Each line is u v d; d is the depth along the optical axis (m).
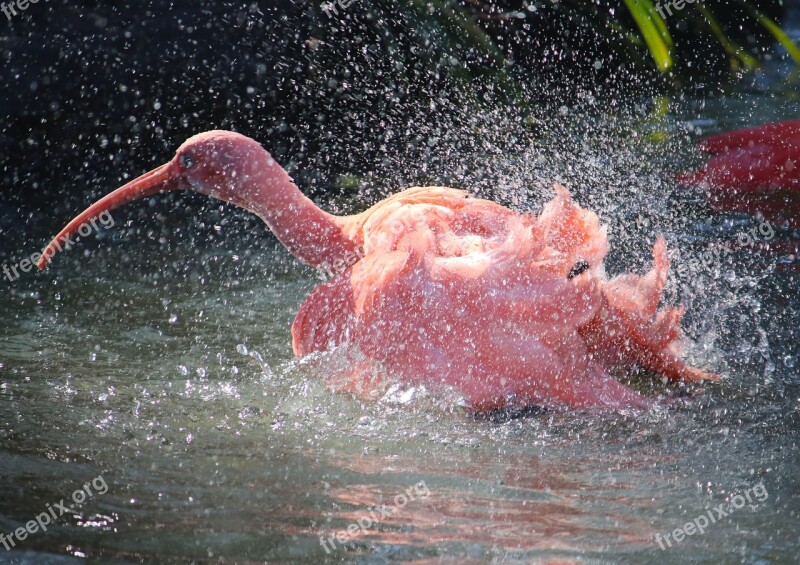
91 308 23.53
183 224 30.67
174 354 20.62
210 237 29.67
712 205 29.77
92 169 34.56
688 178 31.50
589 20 39.28
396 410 17.59
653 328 18.45
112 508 13.55
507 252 17.72
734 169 31.41
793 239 27.20
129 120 35.91
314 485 14.42
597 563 12.12
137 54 36.47
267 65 37.59
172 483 14.43
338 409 17.67
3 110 34.31
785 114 37.06
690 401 18.11
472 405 17.30
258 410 17.61
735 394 18.44
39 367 19.66
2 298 24.06
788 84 40.41
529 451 15.90
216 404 17.88
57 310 23.31
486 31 39.09
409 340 17.62
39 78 35.19
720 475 14.88
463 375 17.38
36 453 15.41
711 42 41.84
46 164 34.16
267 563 12.10
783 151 31.58
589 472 15.00
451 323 17.52
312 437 16.41
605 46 39.31
